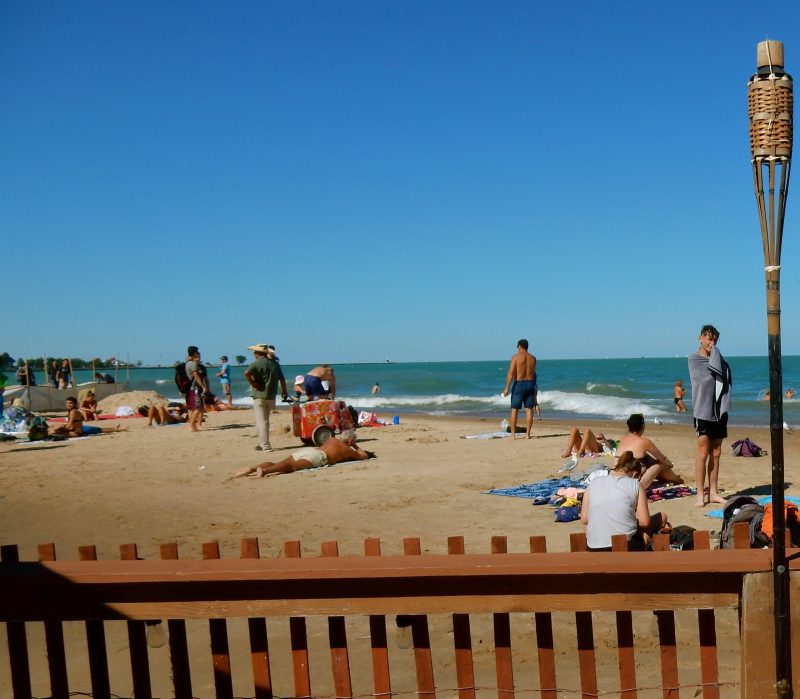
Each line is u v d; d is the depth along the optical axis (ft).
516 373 52.60
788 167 9.46
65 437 63.62
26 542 27.14
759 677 9.64
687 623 16.38
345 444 43.86
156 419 75.56
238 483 37.70
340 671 10.32
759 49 9.61
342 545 24.58
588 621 10.10
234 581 9.82
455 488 33.76
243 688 14.73
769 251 9.52
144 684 10.27
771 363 9.50
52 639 10.24
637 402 118.42
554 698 10.19
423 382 221.66
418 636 10.14
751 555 9.81
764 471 36.40
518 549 23.09
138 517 30.35
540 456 43.34
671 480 30.86
